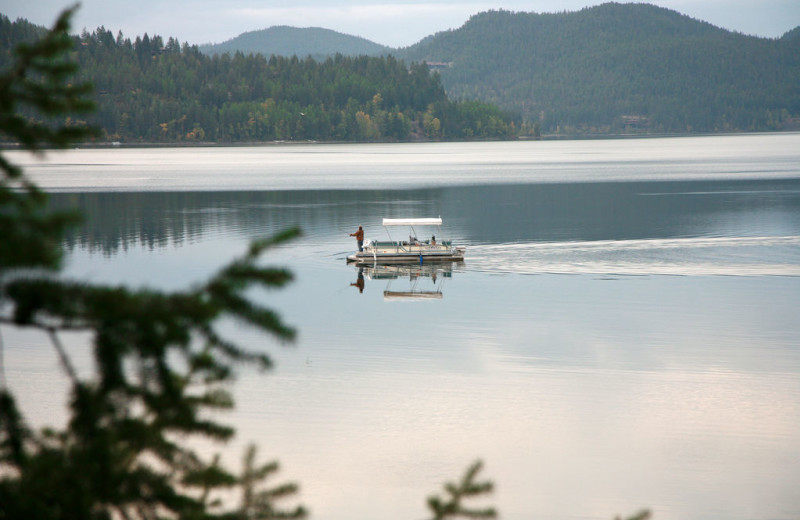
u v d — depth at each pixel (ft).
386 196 538.47
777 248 287.28
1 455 32.35
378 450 111.96
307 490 99.76
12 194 31.73
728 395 132.98
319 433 117.19
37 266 26.30
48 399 124.98
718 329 175.11
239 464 104.22
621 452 111.86
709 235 322.14
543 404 129.70
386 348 161.48
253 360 30.63
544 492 100.63
